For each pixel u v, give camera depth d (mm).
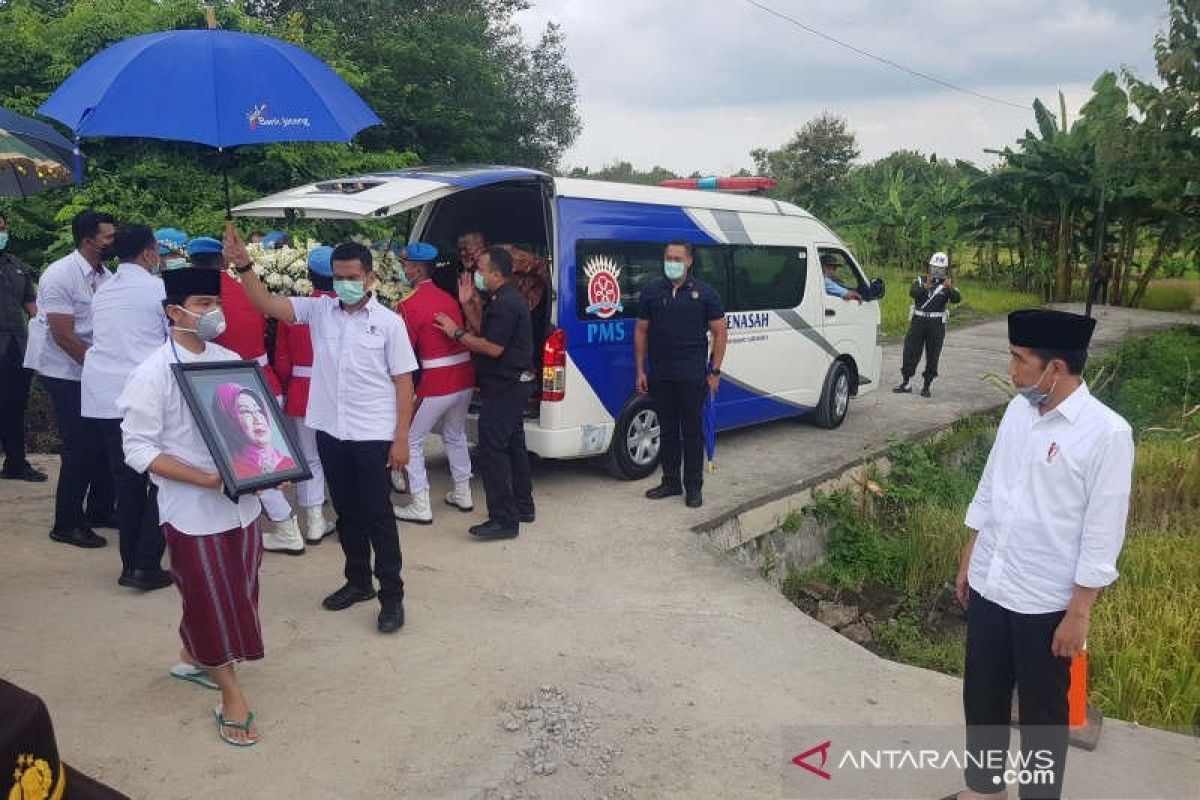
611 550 5910
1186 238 22938
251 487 3484
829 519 7645
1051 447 2994
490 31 20953
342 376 4574
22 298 6668
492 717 3973
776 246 8555
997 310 21719
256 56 4312
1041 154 23516
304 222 11250
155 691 4082
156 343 5062
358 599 5035
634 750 3771
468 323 6098
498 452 5953
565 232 6570
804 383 9031
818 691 4316
